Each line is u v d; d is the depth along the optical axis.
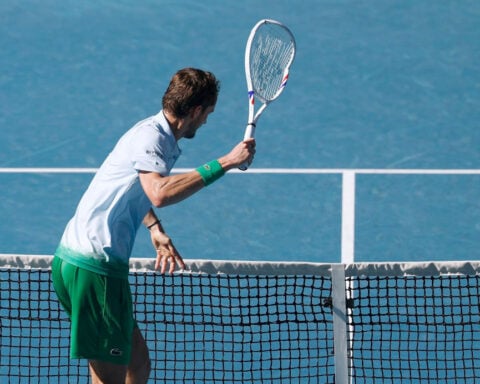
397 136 52.44
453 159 50.66
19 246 44.62
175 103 23.27
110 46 59.97
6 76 57.66
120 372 23.89
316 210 47.00
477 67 57.88
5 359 34.62
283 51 27.70
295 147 51.59
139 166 22.78
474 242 44.84
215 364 34.88
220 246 44.72
